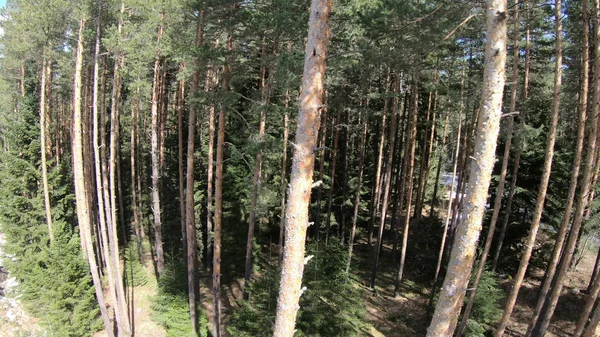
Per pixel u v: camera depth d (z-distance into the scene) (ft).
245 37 39.45
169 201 82.99
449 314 20.22
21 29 51.47
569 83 50.78
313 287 42.63
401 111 87.61
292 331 23.21
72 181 78.18
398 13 32.81
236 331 43.73
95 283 50.37
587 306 35.32
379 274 70.28
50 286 53.88
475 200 18.97
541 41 46.73
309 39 20.57
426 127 74.74
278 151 42.75
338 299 43.04
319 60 20.52
